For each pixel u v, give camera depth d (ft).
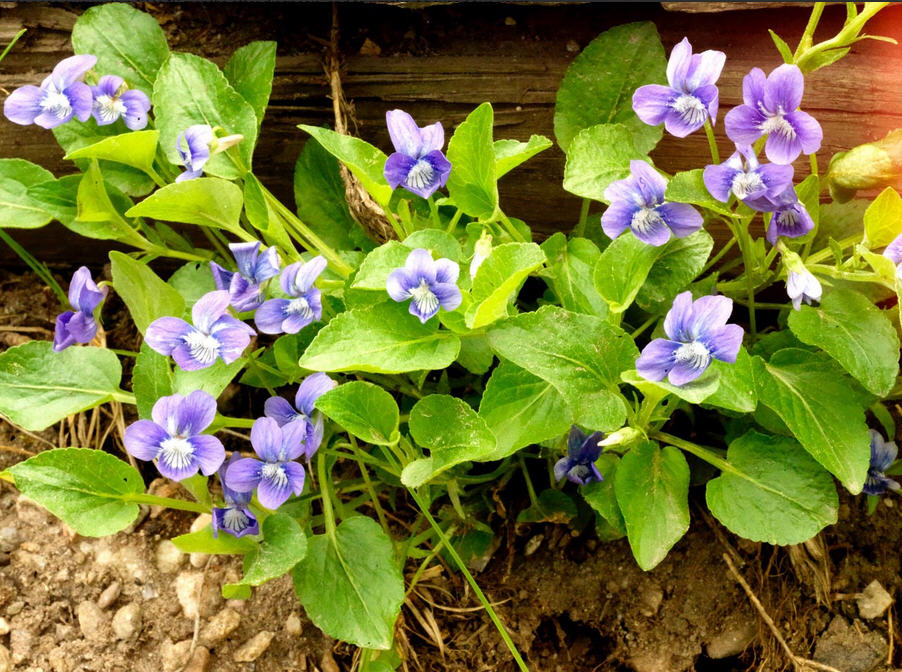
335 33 0.85
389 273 0.71
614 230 0.69
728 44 0.85
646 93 0.68
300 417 0.72
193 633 0.84
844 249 0.79
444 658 0.86
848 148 0.85
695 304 0.62
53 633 0.83
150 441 0.67
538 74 0.86
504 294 0.65
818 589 0.87
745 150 0.67
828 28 0.85
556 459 0.85
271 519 0.73
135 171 0.83
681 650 0.86
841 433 0.73
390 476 0.85
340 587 0.73
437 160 0.72
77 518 0.72
